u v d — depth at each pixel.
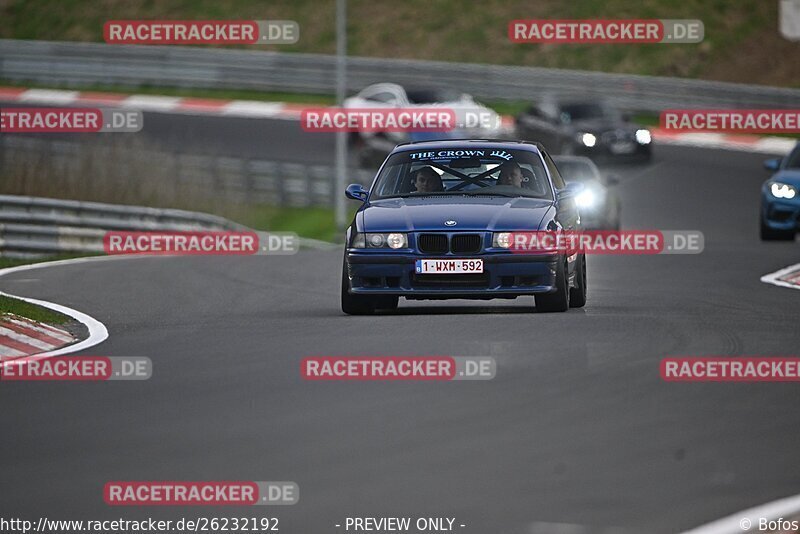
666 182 122.44
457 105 127.62
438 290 43.97
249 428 27.56
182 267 69.06
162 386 32.56
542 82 156.12
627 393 31.09
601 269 66.44
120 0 194.25
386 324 42.66
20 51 171.12
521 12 184.00
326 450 25.53
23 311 45.12
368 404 29.92
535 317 44.19
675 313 46.09
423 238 44.09
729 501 22.05
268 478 23.56
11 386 33.00
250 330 42.22
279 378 33.28
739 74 171.00
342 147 109.88
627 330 41.06
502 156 48.25
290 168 122.94
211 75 166.25
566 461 24.64
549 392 31.16
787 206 82.69
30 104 159.00
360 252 44.44
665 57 173.75
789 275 62.12
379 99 130.88
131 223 89.81
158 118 152.38
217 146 138.75
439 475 23.67
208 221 99.38
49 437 27.02
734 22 178.88
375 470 24.03
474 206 45.12
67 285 59.31
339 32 111.44
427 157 48.41
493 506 21.77
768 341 38.97
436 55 178.50
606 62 174.25
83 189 97.88
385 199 47.09
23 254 81.38
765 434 27.03
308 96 163.50
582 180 89.38
